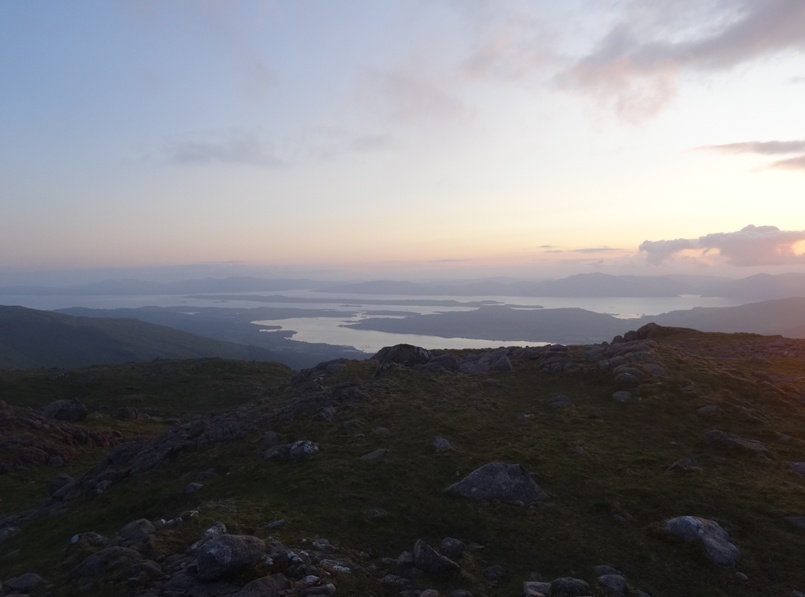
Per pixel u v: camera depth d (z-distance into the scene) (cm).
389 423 2947
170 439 3378
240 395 8050
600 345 4725
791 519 1806
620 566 1608
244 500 2078
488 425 2891
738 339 5497
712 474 2197
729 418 2816
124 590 1375
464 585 1484
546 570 1596
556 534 1781
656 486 2092
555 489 2100
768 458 2350
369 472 2295
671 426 2767
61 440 4850
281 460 2588
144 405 7488
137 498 2525
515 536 1778
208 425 3456
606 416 2959
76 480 3447
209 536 1650
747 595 1470
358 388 3609
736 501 1948
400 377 3919
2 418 5006
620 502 1989
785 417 2905
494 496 2017
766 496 1973
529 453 2434
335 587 1387
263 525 1794
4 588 1555
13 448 4331
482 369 4241
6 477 3859
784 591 1479
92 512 2512
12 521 2850
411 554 1631
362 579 1470
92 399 7700
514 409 3180
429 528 1841
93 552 1731
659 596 1477
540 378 3797
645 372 3450
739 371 3772
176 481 2622
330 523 1838
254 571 1409
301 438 2858
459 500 2011
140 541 1664
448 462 2366
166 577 1433
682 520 1766
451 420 2953
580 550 1691
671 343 5475
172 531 1731
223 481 2442
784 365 4250
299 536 1695
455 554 1642
